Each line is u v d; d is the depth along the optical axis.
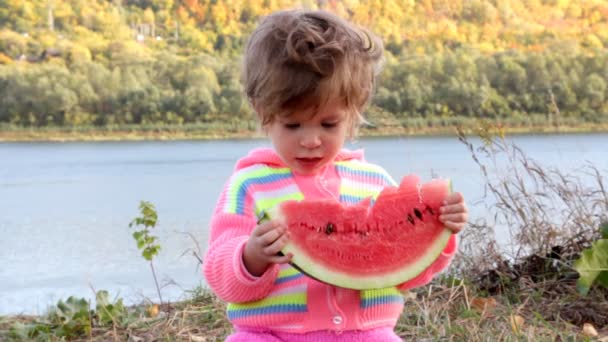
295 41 2.26
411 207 2.39
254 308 2.37
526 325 3.96
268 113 2.33
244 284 2.25
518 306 4.25
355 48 2.38
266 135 2.52
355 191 2.60
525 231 4.80
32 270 6.02
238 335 2.42
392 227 2.36
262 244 2.14
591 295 4.35
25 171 15.20
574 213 4.90
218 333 4.05
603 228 4.47
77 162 17.08
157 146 21.20
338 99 2.29
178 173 14.12
